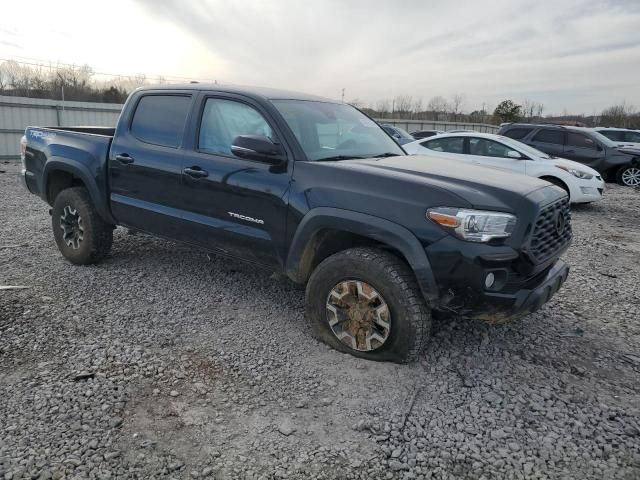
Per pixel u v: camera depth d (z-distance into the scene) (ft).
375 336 11.14
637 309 15.38
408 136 55.93
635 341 13.15
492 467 8.35
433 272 10.19
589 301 15.97
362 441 8.91
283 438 8.93
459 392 10.45
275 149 11.89
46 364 10.96
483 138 34.35
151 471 8.02
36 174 18.16
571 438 9.09
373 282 10.85
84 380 10.40
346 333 11.59
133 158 15.10
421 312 10.63
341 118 14.92
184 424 9.18
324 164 11.79
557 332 13.48
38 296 14.62
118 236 21.04
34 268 17.10
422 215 10.27
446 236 10.03
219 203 13.25
